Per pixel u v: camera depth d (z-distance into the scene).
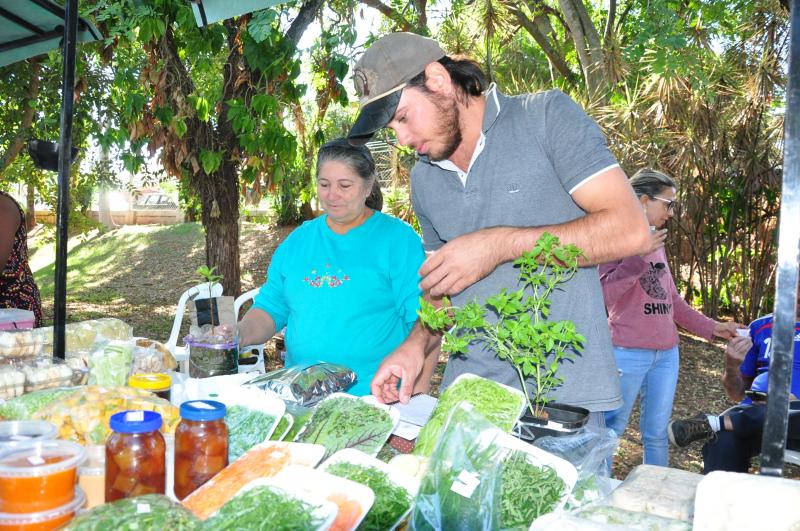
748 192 8.38
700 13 8.68
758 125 8.27
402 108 1.67
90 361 1.63
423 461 1.33
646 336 3.36
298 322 2.48
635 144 8.23
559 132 1.72
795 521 0.88
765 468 1.12
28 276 2.97
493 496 1.08
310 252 2.51
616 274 3.37
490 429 1.16
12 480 0.95
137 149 5.59
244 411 1.46
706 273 8.82
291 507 0.98
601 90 8.94
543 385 1.57
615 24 12.34
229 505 0.99
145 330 9.38
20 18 3.01
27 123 7.93
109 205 16.75
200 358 2.19
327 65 5.47
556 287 1.78
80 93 6.64
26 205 15.98
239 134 5.50
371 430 1.47
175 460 1.20
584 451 1.32
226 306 2.40
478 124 1.81
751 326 3.21
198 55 5.21
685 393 6.44
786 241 1.08
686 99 8.11
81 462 1.03
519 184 1.80
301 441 1.46
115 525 0.92
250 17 5.32
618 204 1.60
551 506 1.09
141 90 5.48
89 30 2.99
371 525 1.13
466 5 8.96
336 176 2.37
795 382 2.80
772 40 8.07
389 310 2.46
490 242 1.53
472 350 1.95
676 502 1.13
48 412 1.30
